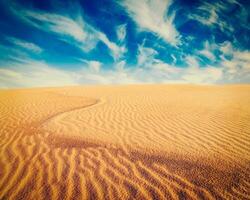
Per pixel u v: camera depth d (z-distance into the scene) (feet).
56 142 17.81
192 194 10.24
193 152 15.23
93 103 38.37
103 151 15.83
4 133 20.43
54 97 47.52
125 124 23.49
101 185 11.16
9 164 13.73
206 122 23.29
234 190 10.47
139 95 49.39
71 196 10.22
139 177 11.93
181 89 65.72
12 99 44.14
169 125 22.59
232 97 44.86
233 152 14.98
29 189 10.85
